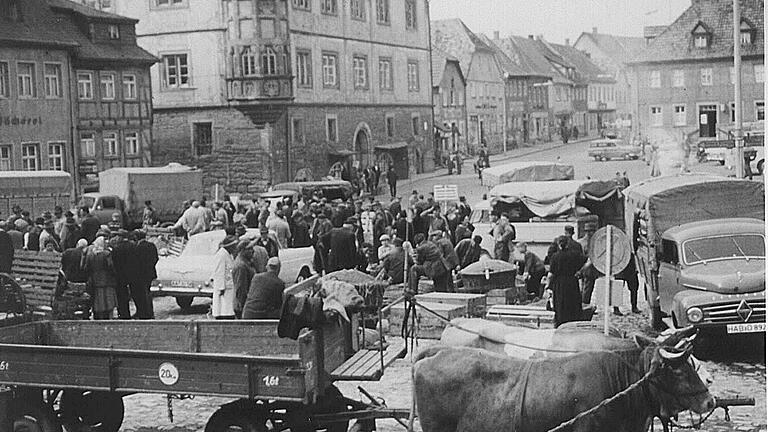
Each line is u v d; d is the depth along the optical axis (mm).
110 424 14070
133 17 58812
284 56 57562
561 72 77500
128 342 14109
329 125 62562
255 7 56781
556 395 10109
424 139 73000
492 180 38375
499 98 79125
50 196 41094
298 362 11359
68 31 51531
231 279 21000
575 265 19547
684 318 18094
